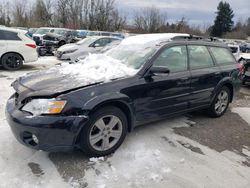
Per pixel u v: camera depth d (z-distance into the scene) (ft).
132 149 12.02
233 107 20.31
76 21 146.92
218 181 10.19
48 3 153.48
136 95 11.89
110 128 11.28
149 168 10.69
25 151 11.34
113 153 11.57
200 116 17.43
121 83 11.44
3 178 9.51
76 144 10.46
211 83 15.80
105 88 10.94
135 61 13.07
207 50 16.11
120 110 11.44
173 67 13.75
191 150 12.47
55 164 10.55
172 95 13.56
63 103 9.95
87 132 10.51
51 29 72.28
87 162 10.82
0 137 12.45
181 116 17.12
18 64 32.27
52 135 9.81
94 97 10.48
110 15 150.20
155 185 9.70
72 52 37.22
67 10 148.25
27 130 9.79
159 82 12.75
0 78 26.53
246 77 28.14
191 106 14.97
